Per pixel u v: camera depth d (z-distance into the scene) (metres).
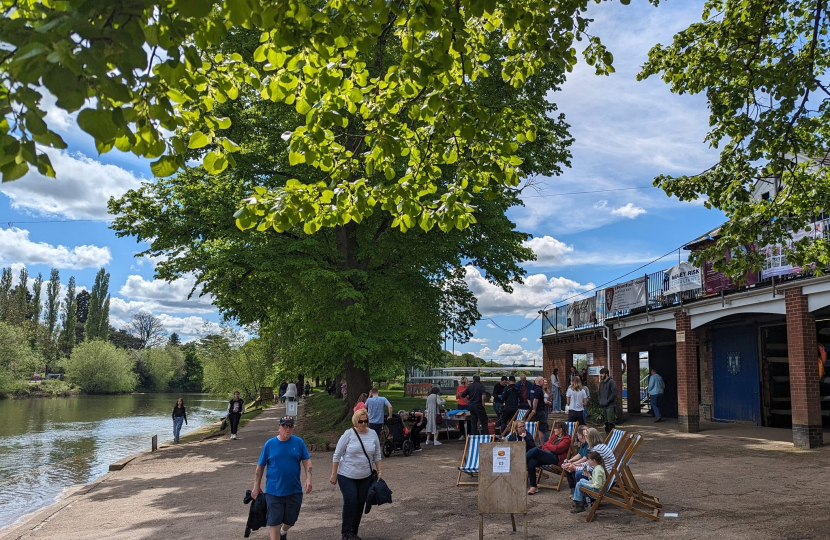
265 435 24.12
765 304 15.40
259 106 19.78
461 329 23.64
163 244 21.16
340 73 6.17
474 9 5.04
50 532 9.36
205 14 3.33
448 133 6.88
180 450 20.14
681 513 8.33
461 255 21.47
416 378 49.53
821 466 11.45
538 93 19.80
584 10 6.58
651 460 12.98
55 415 44.50
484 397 16.80
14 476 17.44
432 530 8.11
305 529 8.47
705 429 18.56
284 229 6.67
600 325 24.45
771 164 9.44
